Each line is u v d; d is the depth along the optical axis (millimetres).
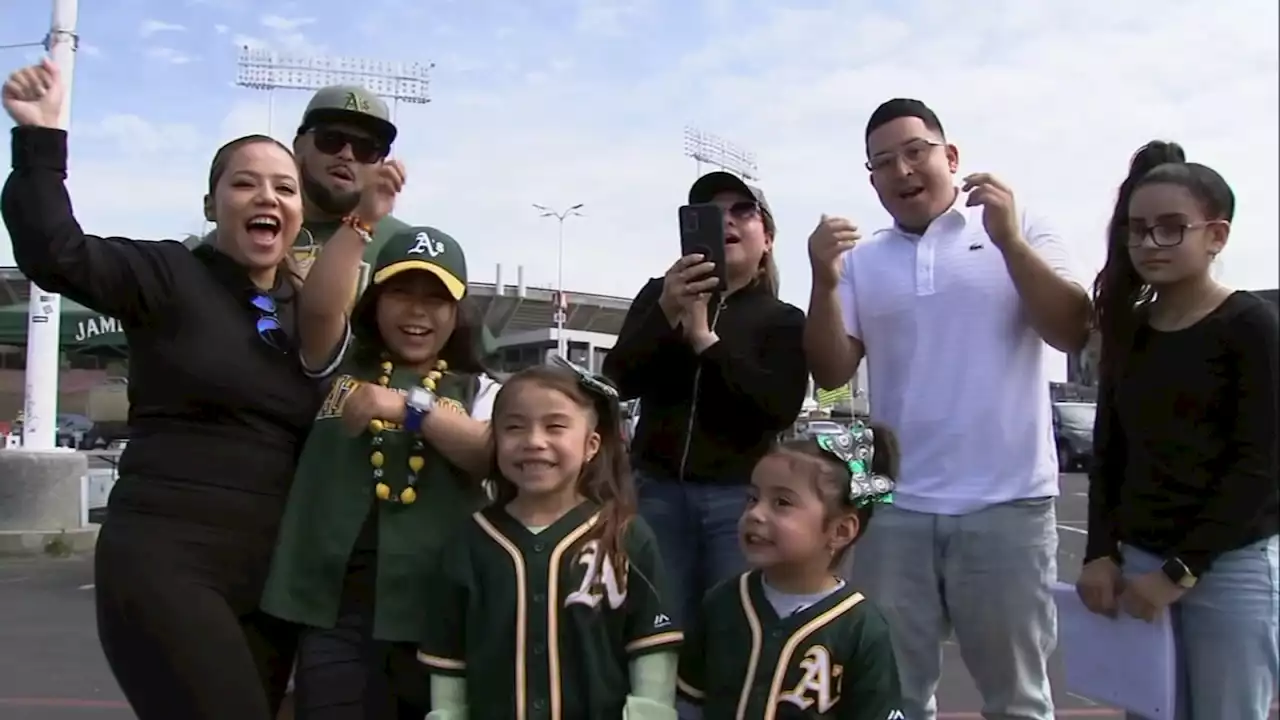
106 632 2490
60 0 8875
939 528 3238
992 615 3191
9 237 2436
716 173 3445
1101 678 2930
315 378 2766
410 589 2656
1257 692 2705
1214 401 2684
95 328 9484
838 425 3053
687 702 2760
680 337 3320
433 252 2807
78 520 10062
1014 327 3236
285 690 2842
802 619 2627
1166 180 2736
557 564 2553
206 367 2576
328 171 3604
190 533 2527
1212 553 2646
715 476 3312
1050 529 3256
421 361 2865
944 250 3309
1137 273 2887
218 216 2734
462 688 2574
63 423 29266
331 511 2662
